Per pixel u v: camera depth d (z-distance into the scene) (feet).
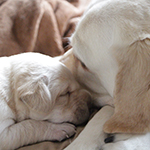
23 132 1.89
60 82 2.01
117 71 1.80
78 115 2.02
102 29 1.80
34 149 1.84
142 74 1.67
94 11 1.85
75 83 2.08
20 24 2.66
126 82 1.70
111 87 1.89
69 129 1.93
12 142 1.87
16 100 1.96
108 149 1.73
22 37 2.66
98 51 1.83
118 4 1.81
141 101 1.68
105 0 1.88
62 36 2.91
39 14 2.69
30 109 1.96
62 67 2.08
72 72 2.14
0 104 1.92
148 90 1.67
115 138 1.76
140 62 1.67
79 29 1.87
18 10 2.69
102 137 1.79
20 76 1.99
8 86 1.99
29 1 2.73
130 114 1.70
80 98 2.05
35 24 2.68
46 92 1.93
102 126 1.84
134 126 1.69
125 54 1.71
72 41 1.92
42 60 2.07
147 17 1.74
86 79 2.08
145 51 1.67
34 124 1.93
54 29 2.78
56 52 2.79
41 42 2.77
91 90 2.11
